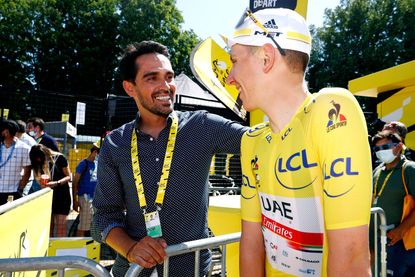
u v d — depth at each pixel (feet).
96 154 18.99
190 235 5.67
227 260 9.80
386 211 10.73
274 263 3.71
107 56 87.35
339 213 2.88
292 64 3.36
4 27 83.20
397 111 16.14
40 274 10.13
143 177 5.63
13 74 85.10
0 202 15.17
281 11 3.47
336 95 3.12
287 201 3.39
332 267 2.89
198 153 5.76
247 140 4.07
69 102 40.78
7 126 15.33
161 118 5.88
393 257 10.70
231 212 9.77
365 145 2.97
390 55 65.92
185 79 25.50
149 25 88.28
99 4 89.30
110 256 16.92
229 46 3.72
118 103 29.22
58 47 86.48
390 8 69.21
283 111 3.45
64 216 16.93
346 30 73.05
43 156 15.55
